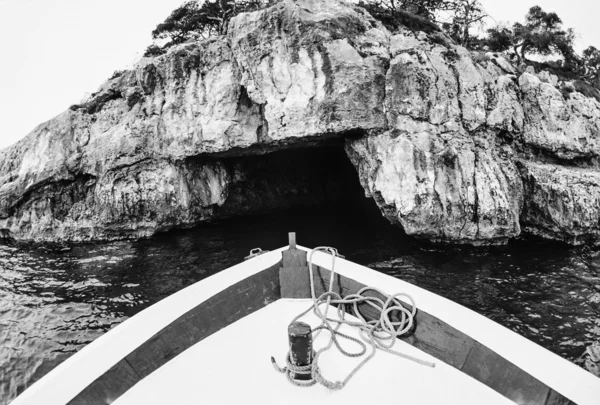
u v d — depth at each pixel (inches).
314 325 144.6
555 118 599.2
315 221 787.4
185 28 1056.8
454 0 903.1
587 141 610.5
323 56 577.3
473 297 412.2
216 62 654.5
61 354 346.9
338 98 577.6
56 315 413.4
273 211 914.1
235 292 155.6
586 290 418.3
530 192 588.1
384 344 132.6
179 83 679.7
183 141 685.9
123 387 113.5
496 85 587.5
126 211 681.0
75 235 684.7
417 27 717.9
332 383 112.9
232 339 138.3
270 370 123.3
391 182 561.3
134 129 697.0
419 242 580.7
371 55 586.9
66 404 101.7
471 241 545.3
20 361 337.7
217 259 571.2
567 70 965.2
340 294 157.2
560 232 563.8
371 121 580.4
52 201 701.9
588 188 549.6
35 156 708.0
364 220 774.5
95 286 484.7
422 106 552.1
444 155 531.2
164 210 702.5
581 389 101.6
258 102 623.8
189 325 137.4
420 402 109.9
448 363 123.0
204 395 113.6
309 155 971.3
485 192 529.0
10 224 699.4
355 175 990.4
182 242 660.1
